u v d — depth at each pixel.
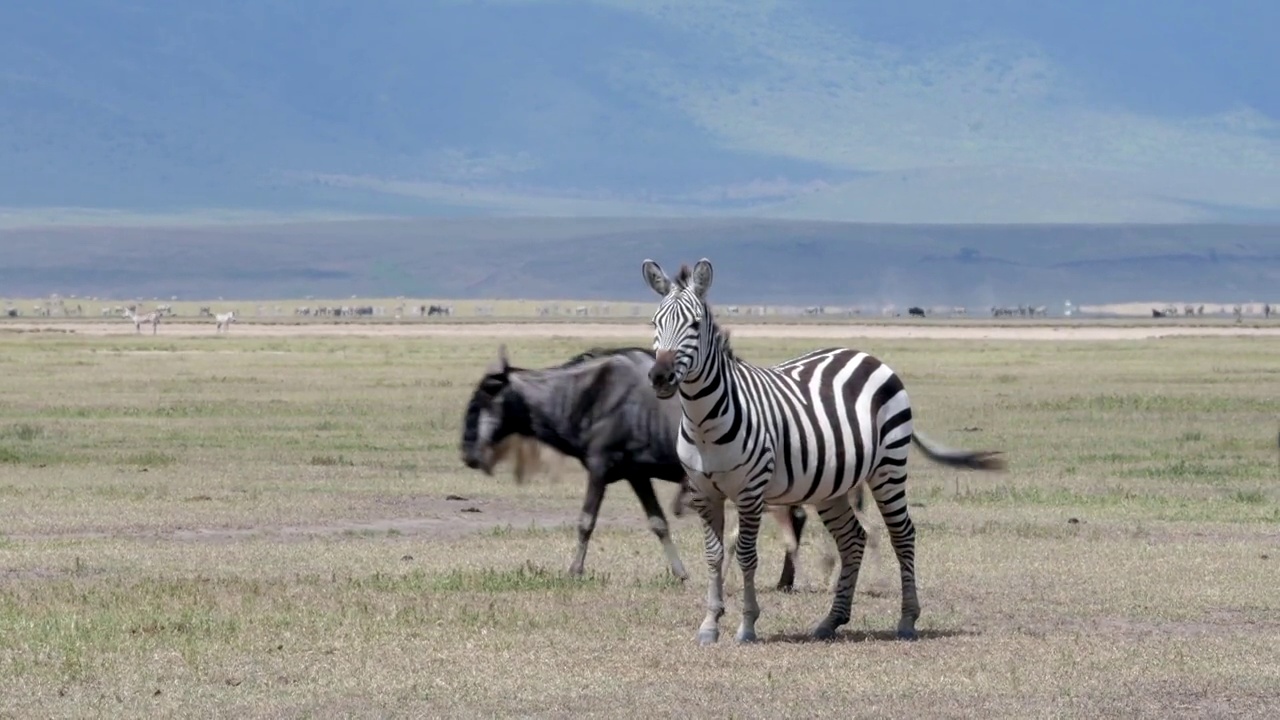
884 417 30.47
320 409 80.19
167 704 24.41
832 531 30.66
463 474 55.09
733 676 26.39
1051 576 35.84
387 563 37.16
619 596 33.47
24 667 26.41
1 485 50.44
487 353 137.12
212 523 43.31
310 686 25.53
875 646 28.95
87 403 83.38
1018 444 65.38
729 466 28.23
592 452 36.06
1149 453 62.12
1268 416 77.88
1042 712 24.33
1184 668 27.03
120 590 32.91
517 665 27.03
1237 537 41.72
